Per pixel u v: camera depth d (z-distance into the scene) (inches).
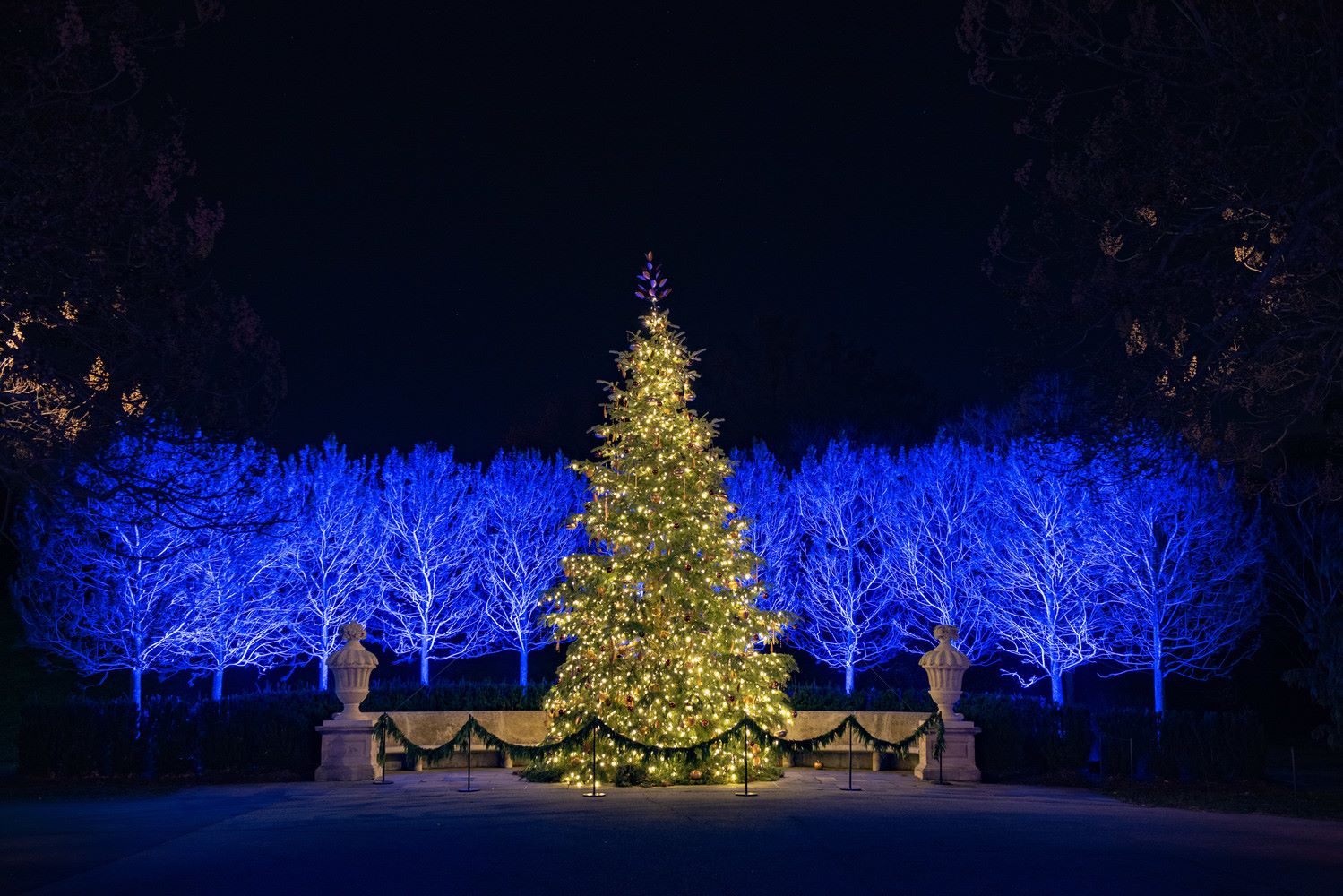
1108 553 1381.6
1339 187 540.1
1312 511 1184.2
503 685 1019.9
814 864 437.4
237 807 643.5
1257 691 1520.7
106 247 568.4
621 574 783.1
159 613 1214.9
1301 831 540.4
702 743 753.0
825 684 1796.3
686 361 823.1
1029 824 553.9
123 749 829.8
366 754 799.7
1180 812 630.5
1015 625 1455.5
